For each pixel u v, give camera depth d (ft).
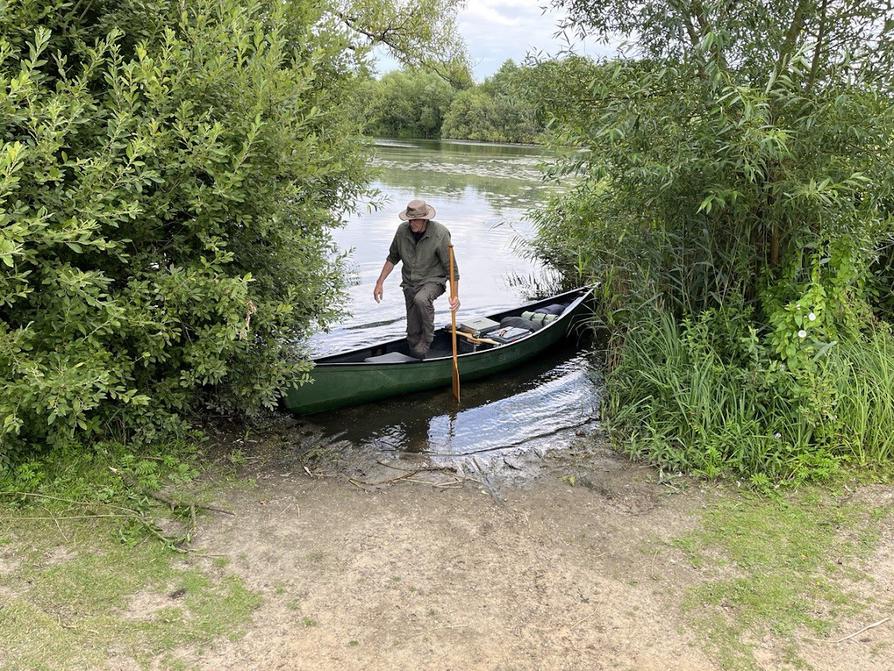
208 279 13.43
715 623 10.03
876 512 13.00
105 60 12.36
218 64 13.24
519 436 17.95
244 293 13.33
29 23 12.91
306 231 17.94
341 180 19.92
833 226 15.88
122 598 9.86
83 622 9.23
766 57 15.58
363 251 38.22
